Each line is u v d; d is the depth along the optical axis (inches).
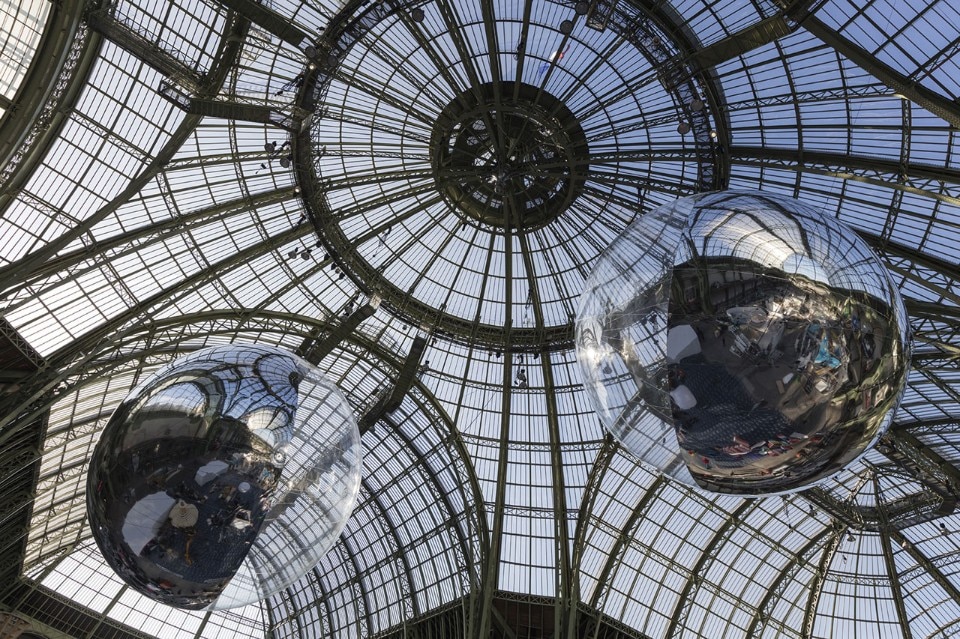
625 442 209.2
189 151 880.9
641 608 1350.9
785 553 1411.2
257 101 834.2
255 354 281.9
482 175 933.2
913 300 827.4
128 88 789.2
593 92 896.9
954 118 572.4
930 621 1374.3
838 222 194.4
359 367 1206.3
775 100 793.6
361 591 1558.8
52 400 896.3
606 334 202.8
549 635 1259.2
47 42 660.1
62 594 1625.2
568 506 1240.8
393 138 979.3
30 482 1254.3
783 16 633.6
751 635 1434.5
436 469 1312.7
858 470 1301.7
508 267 997.8
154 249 946.1
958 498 1115.3
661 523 1325.0
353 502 294.7
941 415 1076.5
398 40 873.5
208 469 244.7
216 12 761.0
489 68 896.3
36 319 901.8
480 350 1101.7
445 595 1387.8
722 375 176.1
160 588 249.3
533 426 1191.6
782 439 177.9
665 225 203.3
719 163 843.4
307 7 798.5
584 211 992.2
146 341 991.6
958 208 749.9
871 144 771.4
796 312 173.9
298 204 999.0
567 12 822.5
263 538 258.4
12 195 782.5
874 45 694.5
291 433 266.5
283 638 1775.3
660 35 776.9
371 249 1056.2
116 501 241.8
